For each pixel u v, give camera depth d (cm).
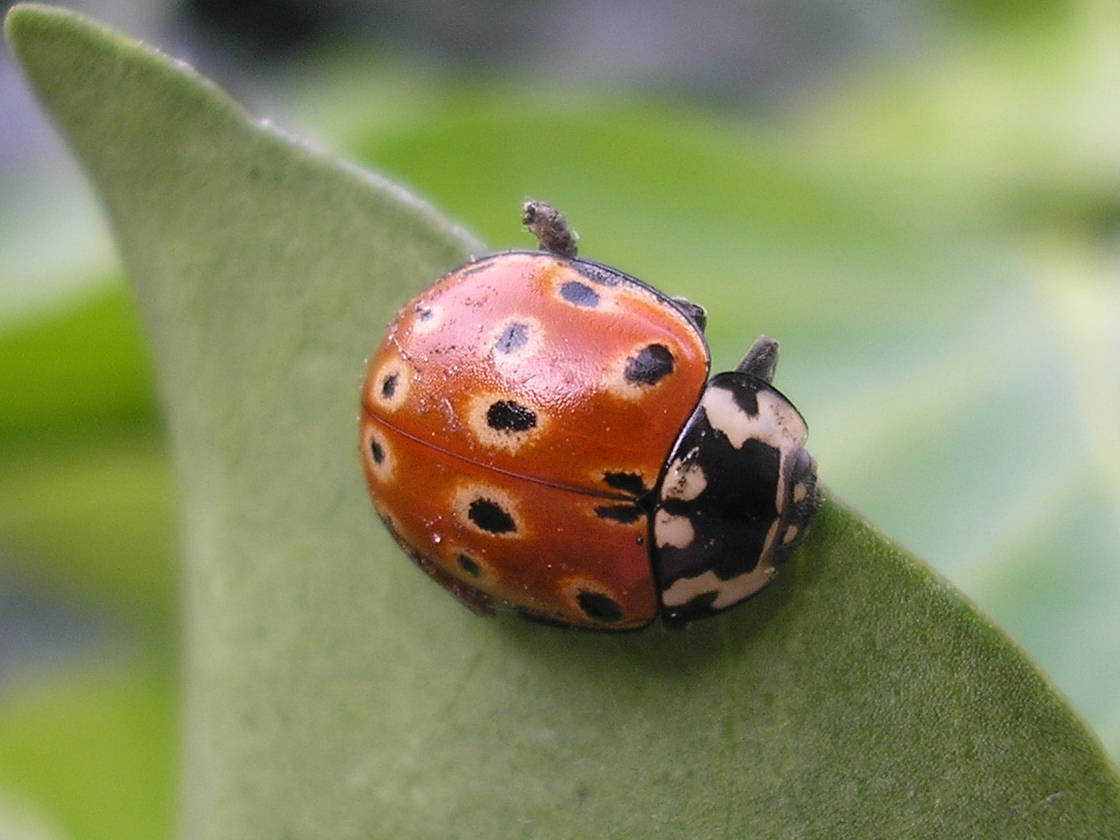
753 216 6
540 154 6
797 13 10
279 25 10
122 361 6
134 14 9
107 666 6
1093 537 6
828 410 6
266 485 5
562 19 10
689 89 10
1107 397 6
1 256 6
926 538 6
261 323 5
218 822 5
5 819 6
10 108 8
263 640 5
